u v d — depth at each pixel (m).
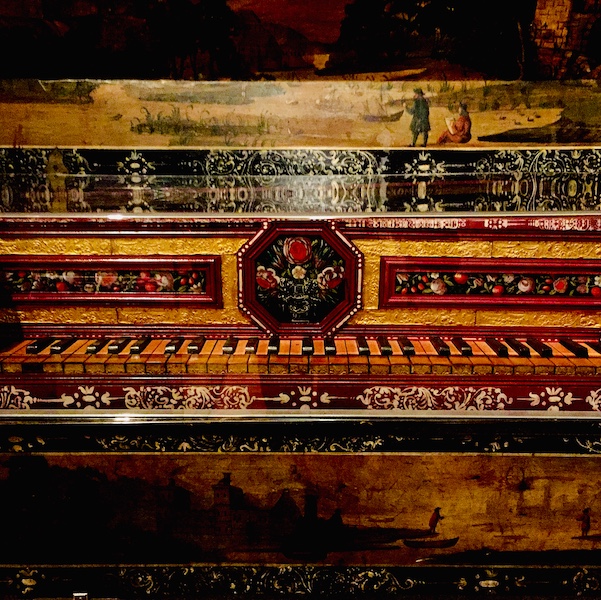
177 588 2.57
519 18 2.21
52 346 2.39
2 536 2.49
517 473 2.40
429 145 2.42
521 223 2.39
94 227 2.44
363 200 2.45
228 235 2.44
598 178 2.40
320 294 2.49
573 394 2.24
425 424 2.28
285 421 2.29
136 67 2.31
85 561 2.54
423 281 2.49
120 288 2.50
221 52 2.30
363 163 2.43
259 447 2.35
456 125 2.39
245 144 2.42
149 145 2.41
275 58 2.32
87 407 2.29
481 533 2.49
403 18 2.23
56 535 2.50
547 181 2.42
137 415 2.29
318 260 2.46
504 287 2.47
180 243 2.46
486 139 2.41
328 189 2.45
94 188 2.42
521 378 2.24
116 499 2.46
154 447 2.35
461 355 2.34
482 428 2.28
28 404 2.28
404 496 2.45
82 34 2.23
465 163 2.43
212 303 2.50
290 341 2.51
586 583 2.51
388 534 2.51
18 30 2.20
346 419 2.29
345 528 2.50
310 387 2.27
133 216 2.43
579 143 2.40
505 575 2.53
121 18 2.21
